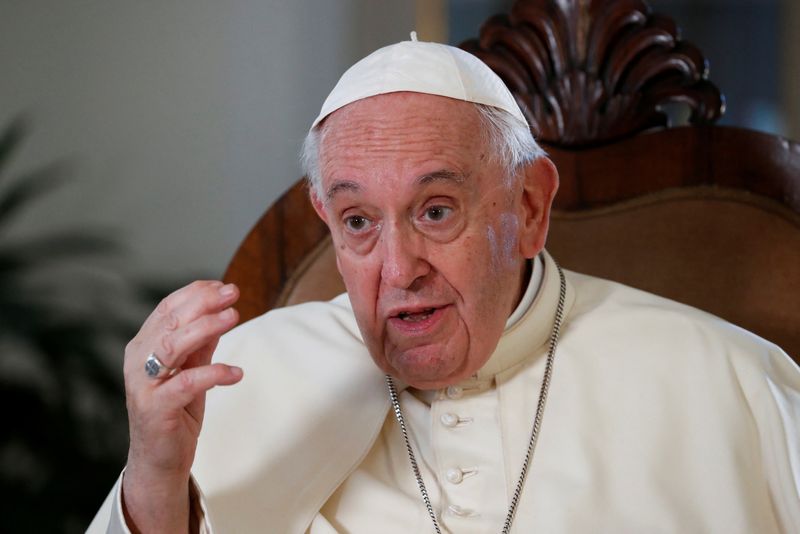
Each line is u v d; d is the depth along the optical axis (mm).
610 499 5746
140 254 13781
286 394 6484
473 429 6098
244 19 13734
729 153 7562
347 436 6227
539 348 6359
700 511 5668
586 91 7910
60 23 13664
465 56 5742
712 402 5973
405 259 5191
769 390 6016
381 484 6086
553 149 7965
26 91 13695
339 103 5406
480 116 5383
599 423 6004
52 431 11953
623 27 7895
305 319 7000
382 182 5152
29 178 13633
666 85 7863
